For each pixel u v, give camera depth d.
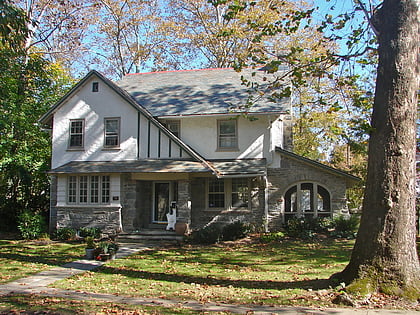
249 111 19.02
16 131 21.47
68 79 26.38
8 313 7.11
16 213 22.39
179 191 18.38
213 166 19.33
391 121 7.99
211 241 17.25
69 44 29.69
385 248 7.86
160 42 32.41
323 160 34.66
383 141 8.05
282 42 26.20
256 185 19.77
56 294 8.88
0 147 20.16
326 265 12.11
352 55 11.05
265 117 20.02
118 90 19.83
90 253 13.63
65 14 27.95
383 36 8.40
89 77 20.38
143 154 19.47
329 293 8.05
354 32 11.24
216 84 22.64
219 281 10.24
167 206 20.42
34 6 27.11
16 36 13.62
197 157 18.62
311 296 8.02
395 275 7.73
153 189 20.64
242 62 11.96
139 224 19.42
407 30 8.09
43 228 19.58
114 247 13.91
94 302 8.00
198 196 20.27
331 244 16.28
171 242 17.58
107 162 19.73
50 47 30.28
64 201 19.52
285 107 19.22
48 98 23.58
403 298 7.47
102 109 20.19
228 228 18.03
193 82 23.31
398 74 8.04
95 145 20.08
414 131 8.09
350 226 17.98
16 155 20.73
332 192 19.11
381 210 7.95
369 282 7.80
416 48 8.16
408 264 7.79
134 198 18.92
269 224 19.47
